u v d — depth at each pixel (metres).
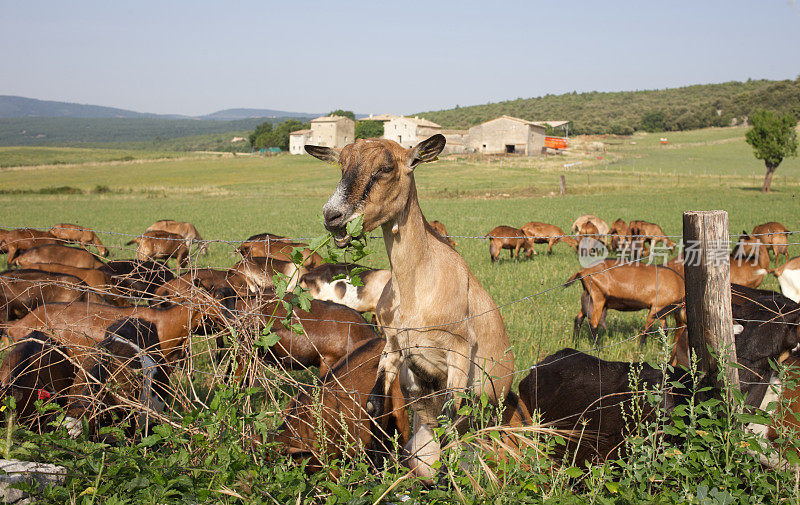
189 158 116.31
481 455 3.51
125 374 4.90
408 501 3.32
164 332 6.50
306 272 9.68
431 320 3.70
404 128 102.12
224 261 17.25
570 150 103.25
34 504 3.12
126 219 33.78
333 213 3.41
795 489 3.27
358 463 3.64
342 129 114.19
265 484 3.34
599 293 10.00
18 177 85.56
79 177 83.81
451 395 3.75
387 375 3.87
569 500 3.32
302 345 6.67
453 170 71.31
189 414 3.54
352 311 7.05
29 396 4.88
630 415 4.48
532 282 14.10
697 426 3.89
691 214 3.73
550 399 5.04
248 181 74.69
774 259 18.02
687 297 3.83
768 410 3.55
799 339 4.54
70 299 9.20
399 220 3.63
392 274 3.76
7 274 9.15
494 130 94.50
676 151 97.19
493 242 17.97
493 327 4.11
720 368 3.54
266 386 4.13
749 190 46.72
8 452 3.44
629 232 21.03
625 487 3.41
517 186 52.72
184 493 3.29
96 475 3.40
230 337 4.50
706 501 3.12
